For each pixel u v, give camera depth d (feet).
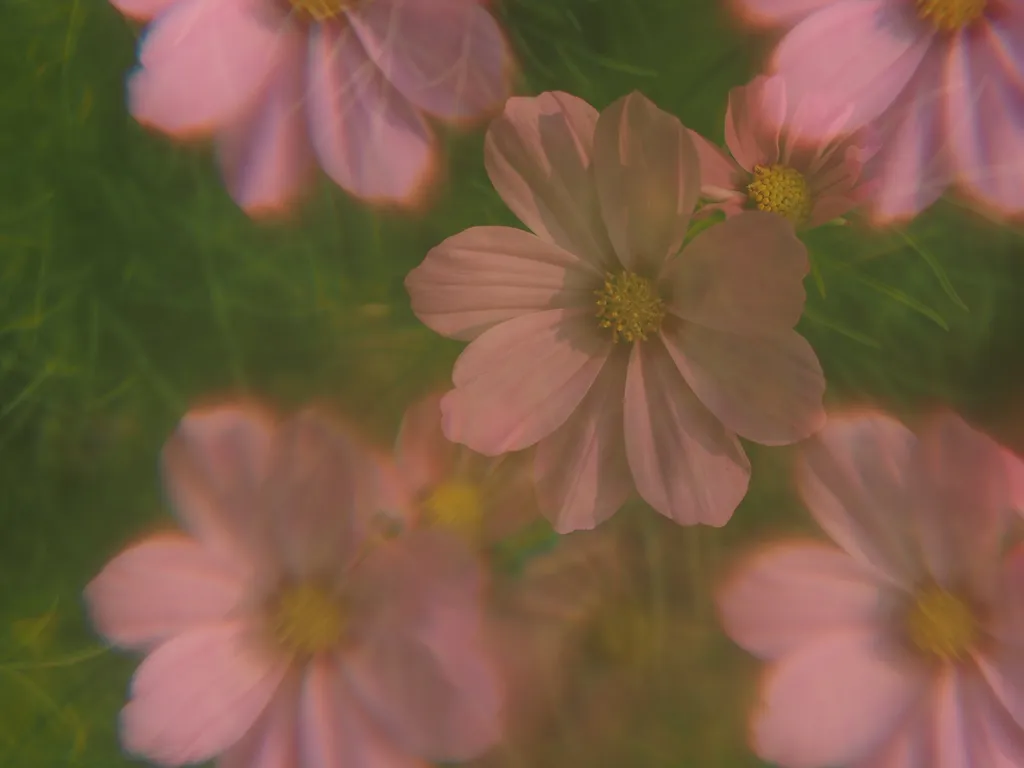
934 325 1.99
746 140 1.82
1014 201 1.83
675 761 1.89
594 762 1.88
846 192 1.82
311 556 1.77
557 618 1.87
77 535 1.98
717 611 1.82
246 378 1.98
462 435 1.75
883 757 1.75
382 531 1.78
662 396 1.76
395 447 1.83
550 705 1.88
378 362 1.97
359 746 1.75
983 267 1.98
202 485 1.77
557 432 1.76
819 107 1.81
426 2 1.80
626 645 1.88
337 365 1.97
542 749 1.88
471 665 1.75
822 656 1.76
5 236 2.00
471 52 1.81
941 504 1.77
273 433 1.78
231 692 1.76
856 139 1.81
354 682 1.76
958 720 1.75
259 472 1.77
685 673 1.90
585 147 1.75
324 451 1.77
